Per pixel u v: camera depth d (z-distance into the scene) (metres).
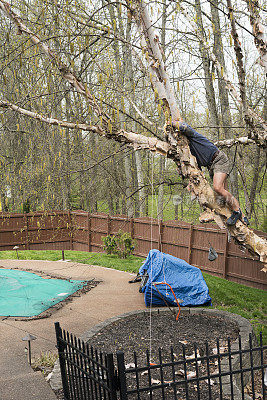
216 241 13.92
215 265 14.04
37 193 8.92
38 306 9.65
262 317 9.29
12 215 18.64
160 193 14.71
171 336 6.90
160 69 4.07
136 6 3.94
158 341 6.66
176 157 4.37
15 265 15.07
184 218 14.80
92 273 13.66
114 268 14.48
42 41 4.11
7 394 4.89
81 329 8.16
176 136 4.18
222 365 5.50
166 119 4.19
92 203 16.89
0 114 4.50
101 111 4.18
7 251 18.38
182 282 10.11
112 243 16.42
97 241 18.75
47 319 8.80
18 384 5.17
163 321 7.83
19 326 8.30
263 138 5.75
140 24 3.98
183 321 7.80
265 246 4.39
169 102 4.17
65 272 13.78
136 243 16.41
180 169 4.42
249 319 9.10
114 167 8.96
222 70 5.73
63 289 11.29
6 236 18.81
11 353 6.69
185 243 15.00
